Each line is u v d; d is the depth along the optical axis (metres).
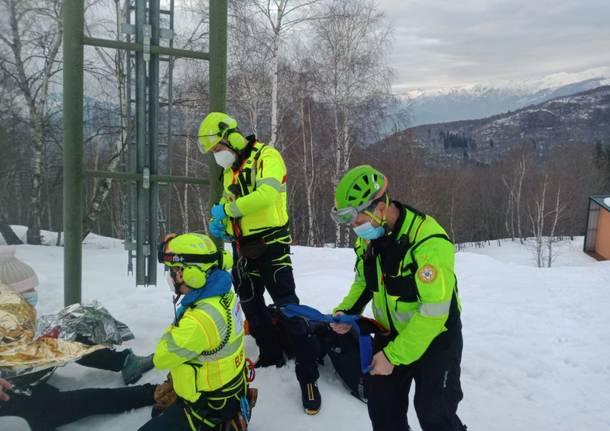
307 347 3.13
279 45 16.41
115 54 10.53
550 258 32.56
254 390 2.87
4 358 2.60
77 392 2.93
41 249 9.32
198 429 2.50
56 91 9.52
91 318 3.58
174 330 2.42
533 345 5.15
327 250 10.80
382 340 2.52
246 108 17.39
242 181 3.25
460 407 3.61
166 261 2.51
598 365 4.73
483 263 8.95
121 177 4.04
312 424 3.01
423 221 2.25
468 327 5.58
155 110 4.07
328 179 22.66
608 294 7.01
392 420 2.47
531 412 3.69
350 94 19.69
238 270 3.43
